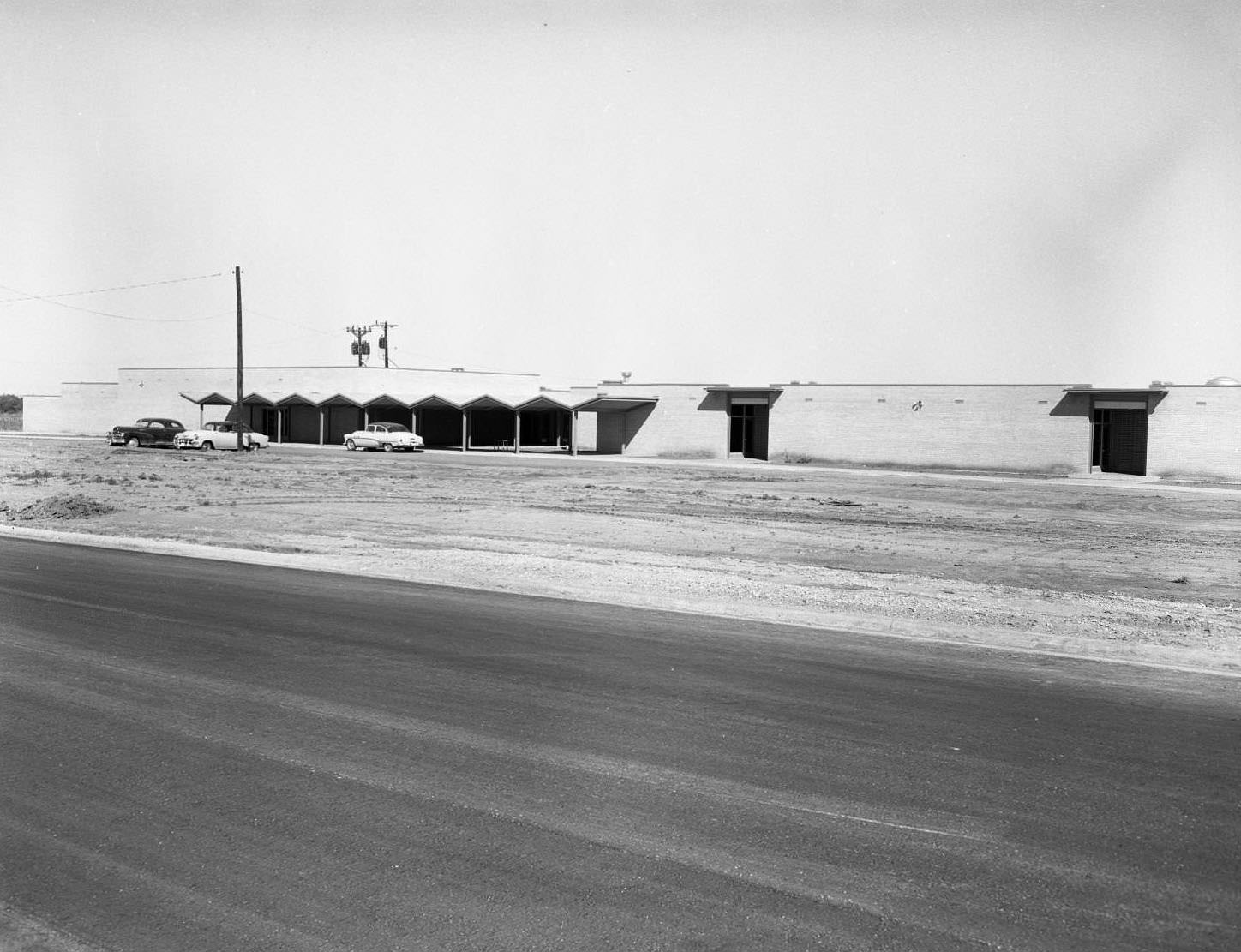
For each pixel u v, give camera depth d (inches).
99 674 352.2
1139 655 420.2
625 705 318.0
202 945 170.2
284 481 1462.8
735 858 204.7
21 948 170.1
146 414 3206.2
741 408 2267.5
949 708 321.7
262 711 307.0
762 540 873.5
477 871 197.9
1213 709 327.9
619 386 2364.7
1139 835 218.1
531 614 483.2
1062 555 817.5
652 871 198.4
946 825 222.8
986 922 178.9
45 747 271.1
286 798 235.6
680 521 1014.4
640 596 537.0
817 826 221.6
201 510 1048.8
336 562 663.8
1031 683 360.2
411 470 1749.5
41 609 479.5
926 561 762.2
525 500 1213.1
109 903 185.0
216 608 486.3
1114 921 179.6
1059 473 1887.3
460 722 297.3
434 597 531.8
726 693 335.3
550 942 171.0
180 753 267.1
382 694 328.2
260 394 2834.6
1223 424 1763.0
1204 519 1136.8
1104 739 289.4
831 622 483.5
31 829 217.6
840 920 179.0
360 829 218.1
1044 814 229.8
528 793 239.6
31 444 2605.8
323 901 185.6
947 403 1988.2
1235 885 194.7
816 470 1908.2
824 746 278.2
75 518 970.7
